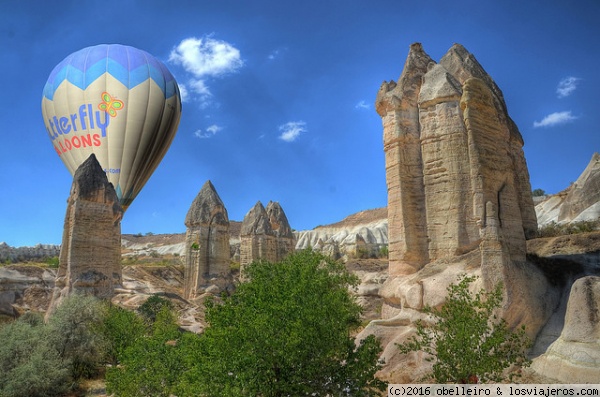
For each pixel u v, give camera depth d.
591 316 13.05
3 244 82.19
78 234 29.94
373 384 12.57
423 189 19.98
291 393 11.89
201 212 53.97
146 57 70.19
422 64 21.77
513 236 16.19
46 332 24.72
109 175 64.50
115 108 64.62
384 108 21.56
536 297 15.02
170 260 106.69
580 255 16.58
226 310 13.30
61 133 65.38
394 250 20.11
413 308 17.72
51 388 22.34
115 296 41.00
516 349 12.04
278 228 65.62
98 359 25.52
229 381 12.04
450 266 17.56
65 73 66.19
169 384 16.91
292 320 12.30
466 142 18.80
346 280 23.30
